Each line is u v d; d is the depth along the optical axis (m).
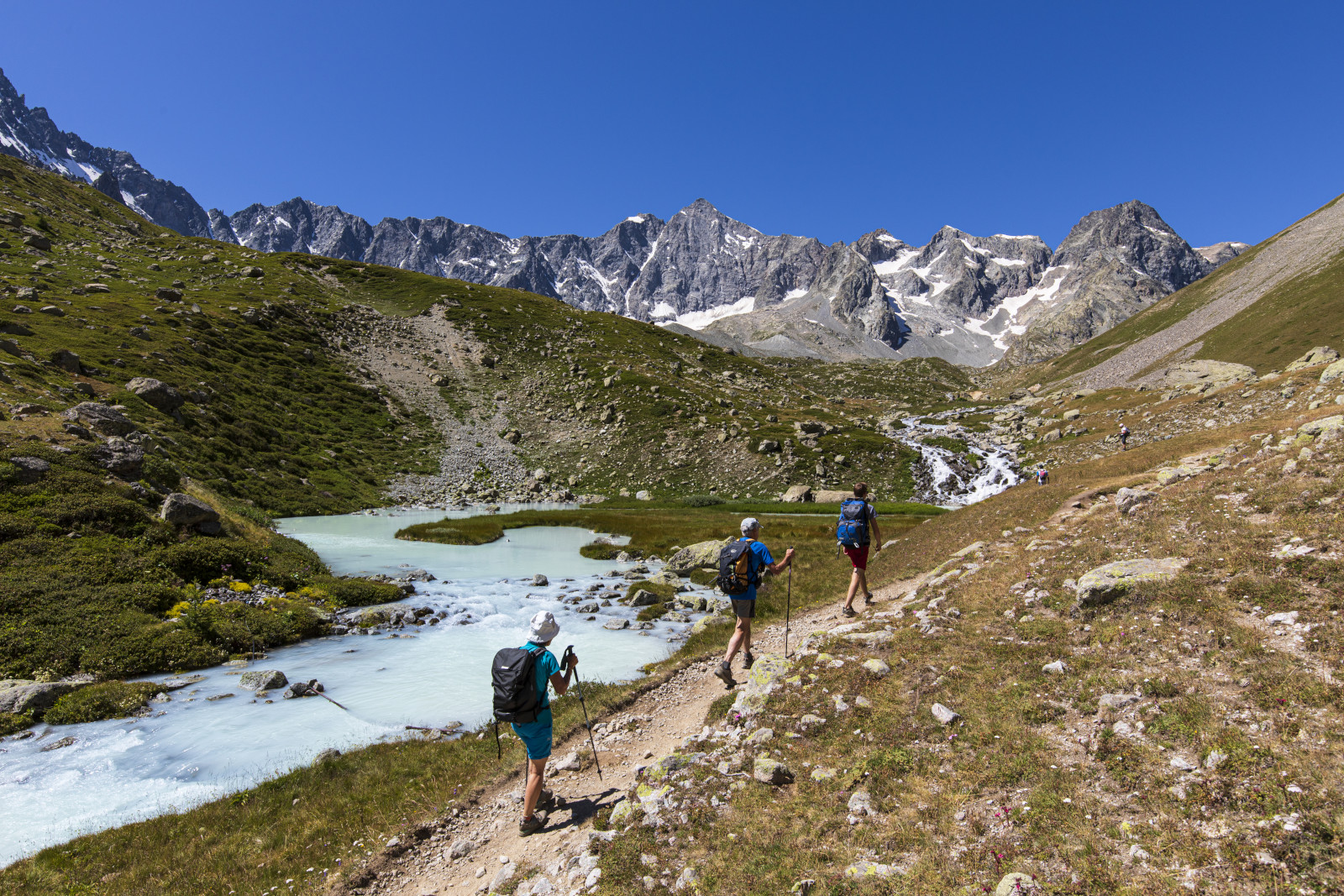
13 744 13.96
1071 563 12.19
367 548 42.28
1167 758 6.05
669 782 8.20
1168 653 7.74
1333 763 5.20
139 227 149.88
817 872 5.81
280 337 94.75
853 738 8.20
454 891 7.42
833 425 103.50
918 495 81.56
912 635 11.01
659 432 95.94
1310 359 74.19
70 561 21.58
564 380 112.94
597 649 20.05
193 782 12.35
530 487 81.25
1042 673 8.53
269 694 17.02
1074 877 4.98
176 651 18.95
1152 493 14.47
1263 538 9.45
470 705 16.33
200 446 53.69
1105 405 116.50
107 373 54.88
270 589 25.69
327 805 10.62
